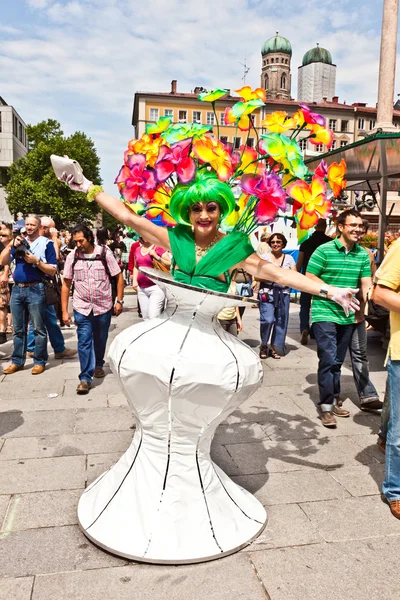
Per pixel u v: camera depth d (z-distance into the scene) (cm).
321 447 380
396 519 284
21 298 561
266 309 643
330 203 233
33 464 342
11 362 617
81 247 505
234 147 257
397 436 288
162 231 271
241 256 248
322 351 421
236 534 255
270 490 313
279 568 239
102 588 223
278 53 9044
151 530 244
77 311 503
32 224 568
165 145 250
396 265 279
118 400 477
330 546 257
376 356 660
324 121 236
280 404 476
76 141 5644
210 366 239
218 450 371
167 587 224
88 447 370
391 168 689
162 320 261
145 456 260
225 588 224
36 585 224
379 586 228
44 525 271
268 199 225
